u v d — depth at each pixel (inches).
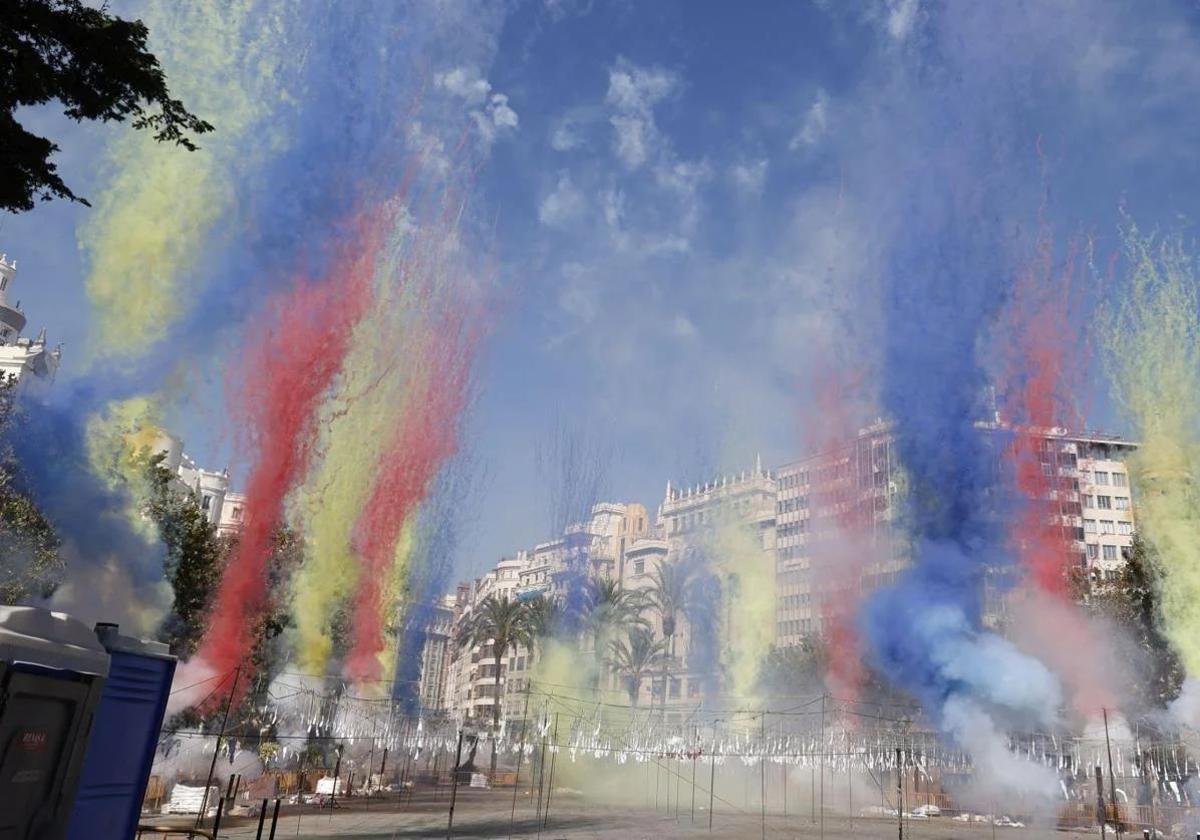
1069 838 1189.1
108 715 381.4
